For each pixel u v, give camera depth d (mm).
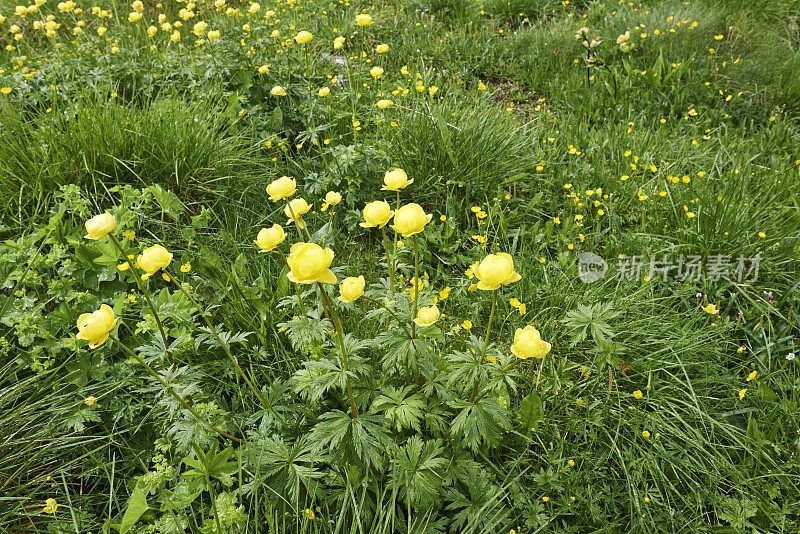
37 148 2758
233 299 2391
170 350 1830
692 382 2318
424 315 1565
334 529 1787
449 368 1801
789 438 2143
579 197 3311
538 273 2820
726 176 3414
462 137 3383
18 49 4473
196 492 1738
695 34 5145
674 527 1902
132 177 2873
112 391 2092
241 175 3131
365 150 3180
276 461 1795
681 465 2049
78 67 3645
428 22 5809
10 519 1788
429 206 3262
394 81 4590
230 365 2217
